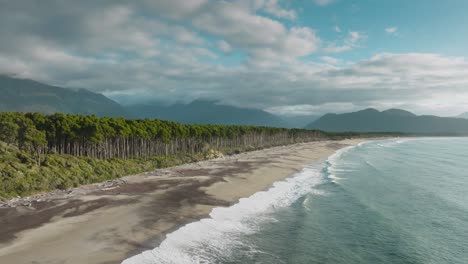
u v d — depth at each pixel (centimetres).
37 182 4669
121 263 2289
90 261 2297
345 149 16200
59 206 3706
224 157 10506
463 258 2597
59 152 7694
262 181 5781
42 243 2586
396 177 6619
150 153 9488
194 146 11831
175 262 2372
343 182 5888
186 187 4969
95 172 6072
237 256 2536
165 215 3456
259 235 3017
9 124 6128
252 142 16738
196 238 2864
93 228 2969
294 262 2458
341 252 2669
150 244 2659
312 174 6925
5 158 5409
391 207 4150
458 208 4109
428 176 6812
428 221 3553
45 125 7069
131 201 3994
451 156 11856
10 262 2230
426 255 2641
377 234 3114
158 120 10156
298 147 16200
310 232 3130
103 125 7600
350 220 3544
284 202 4316
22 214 3366
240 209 3866
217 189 4884
